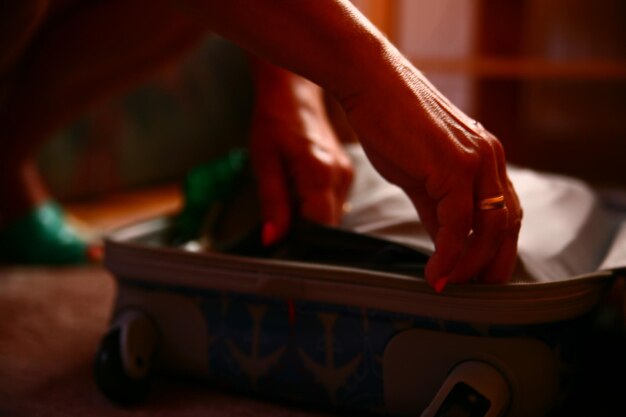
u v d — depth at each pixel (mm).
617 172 2109
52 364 798
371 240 680
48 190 1798
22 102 1239
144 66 1279
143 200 1902
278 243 760
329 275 619
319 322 639
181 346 713
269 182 772
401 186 560
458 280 554
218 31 553
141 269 717
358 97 523
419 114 516
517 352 568
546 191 849
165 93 2137
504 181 547
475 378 557
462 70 1462
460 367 571
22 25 936
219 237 859
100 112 1924
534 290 551
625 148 2377
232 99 2420
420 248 650
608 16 2309
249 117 2484
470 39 2209
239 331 680
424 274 598
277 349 661
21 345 859
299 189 759
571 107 2424
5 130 1245
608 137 2410
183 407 676
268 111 807
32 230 1265
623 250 705
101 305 1024
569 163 2236
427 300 578
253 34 534
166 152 2162
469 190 517
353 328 624
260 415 655
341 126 1267
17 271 1226
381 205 762
